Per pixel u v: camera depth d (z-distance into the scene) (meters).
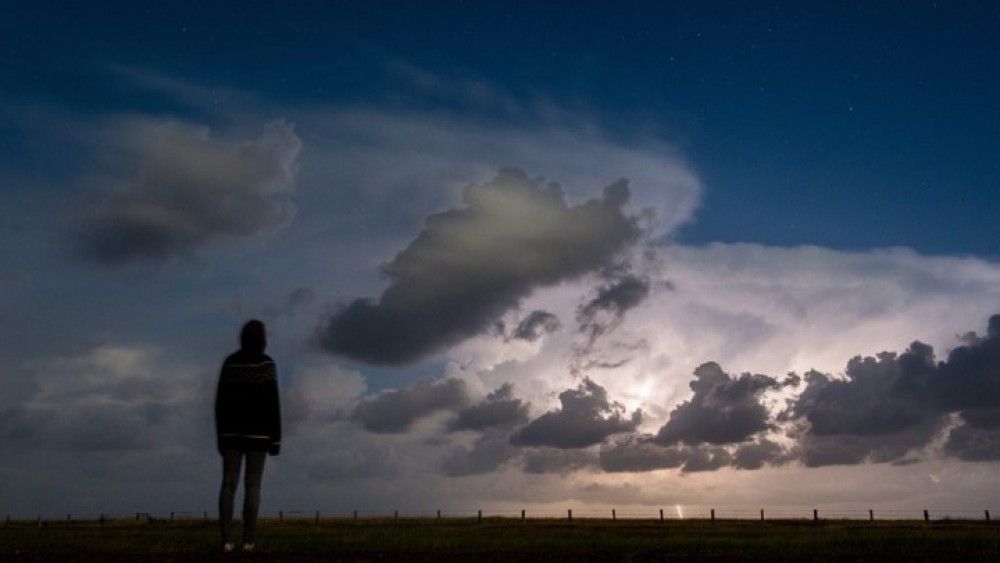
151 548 6.50
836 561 5.03
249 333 6.64
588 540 7.95
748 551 6.30
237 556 5.28
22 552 5.64
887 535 8.04
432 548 6.58
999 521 31.44
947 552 5.74
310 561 5.03
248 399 6.52
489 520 41.31
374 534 9.17
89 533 10.09
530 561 5.07
